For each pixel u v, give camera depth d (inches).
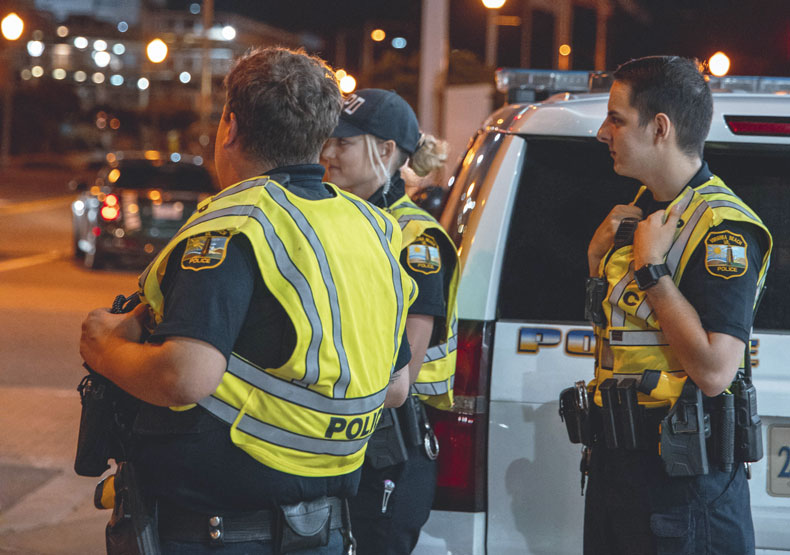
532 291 211.6
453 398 208.4
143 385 133.1
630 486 179.9
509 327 209.5
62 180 3671.3
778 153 216.4
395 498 198.5
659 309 173.6
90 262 1042.1
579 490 207.3
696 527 176.7
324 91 148.8
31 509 358.9
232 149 149.6
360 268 148.7
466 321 209.2
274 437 140.1
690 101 178.2
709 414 177.6
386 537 199.6
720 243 173.6
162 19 7367.1
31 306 804.6
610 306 183.9
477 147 226.2
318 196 148.8
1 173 3978.8
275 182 143.1
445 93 914.7
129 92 6820.9
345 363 143.9
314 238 142.6
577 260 213.0
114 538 140.7
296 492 143.4
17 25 1344.7
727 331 169.3
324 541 147.6
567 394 191.3
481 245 211.6
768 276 214.1
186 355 129.1
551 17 3287.4
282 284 137.2
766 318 213.0
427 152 224.8
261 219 137.6
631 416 177.3
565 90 267.6
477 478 208.1
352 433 148.2
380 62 1547.7
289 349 137.9
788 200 216.1
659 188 184.5
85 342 144.6
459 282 205.6
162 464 139.7
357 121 204.7
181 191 1018.1
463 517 208.1
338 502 153.6
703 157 218.1
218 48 6501.0
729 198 178.2
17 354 620.1
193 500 140.2
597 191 215.6
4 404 499.8
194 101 6717.5
